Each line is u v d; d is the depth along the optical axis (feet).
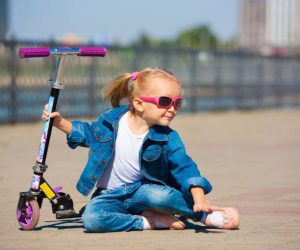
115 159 20.61
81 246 18.81
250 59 92.58
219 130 59.82
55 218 23.07
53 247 18.74
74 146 20.77
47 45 61.05
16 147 45.24
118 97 21.15
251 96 93.04
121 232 20.62
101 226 20.38
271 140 51.70
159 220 20.92
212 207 19.86
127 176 20.61
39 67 62.54
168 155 20.33
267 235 20.31
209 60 83.92
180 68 78.74
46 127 20.52
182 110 79.61
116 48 69.15
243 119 74.43
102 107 68.85
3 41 59.11
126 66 70.79
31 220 20.72
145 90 20.21
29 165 36.88
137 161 20.38
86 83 66.80
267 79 96.63
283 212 24.21
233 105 89.10
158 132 20.39
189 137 53.26
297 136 55.16
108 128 20.68
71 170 34.99
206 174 33.99
